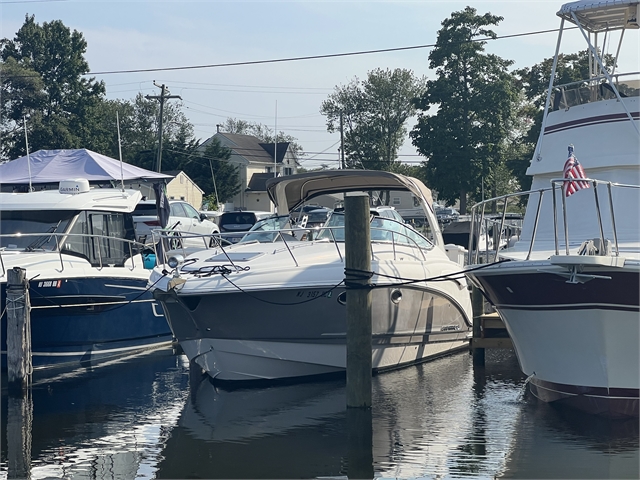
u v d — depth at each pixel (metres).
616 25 11.70
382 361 11.70
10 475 7.45
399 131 65.12
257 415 9.45
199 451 8.11
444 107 43.06
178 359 13.12
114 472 7.52
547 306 8.81
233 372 10.84
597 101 10.98
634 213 10.37
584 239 10.50
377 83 64.56
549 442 8.27
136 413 9.64
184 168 52.78
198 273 10.52
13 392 10.77
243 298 10.22
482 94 42.31
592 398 8.91
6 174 17.22
